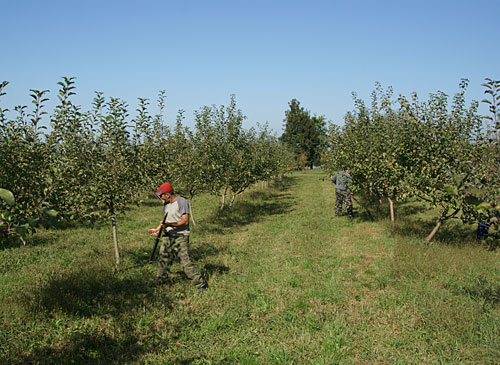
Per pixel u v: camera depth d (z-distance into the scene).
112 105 6.69
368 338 4.39
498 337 4.20
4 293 5.52
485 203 3.32
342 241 9.62
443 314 4.75
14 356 3.81
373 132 11.06
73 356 3.93
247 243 9.53
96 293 5.64
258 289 6.02
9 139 4.87
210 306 5.36
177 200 6.02
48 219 2.78
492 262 7.16
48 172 4.54
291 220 13.20
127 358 3.92
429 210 14.00
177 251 5.96
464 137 7.89
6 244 8.66
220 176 12.57
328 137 13.53
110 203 6.84
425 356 3.95
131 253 8.20
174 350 4.16
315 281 6.40
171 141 11.40
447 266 6.75
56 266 7.07
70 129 5.98
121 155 6.79
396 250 7.98
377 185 10.89
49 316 4.80
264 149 17.45
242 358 3.94
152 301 5.42
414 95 8.40
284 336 4.46
